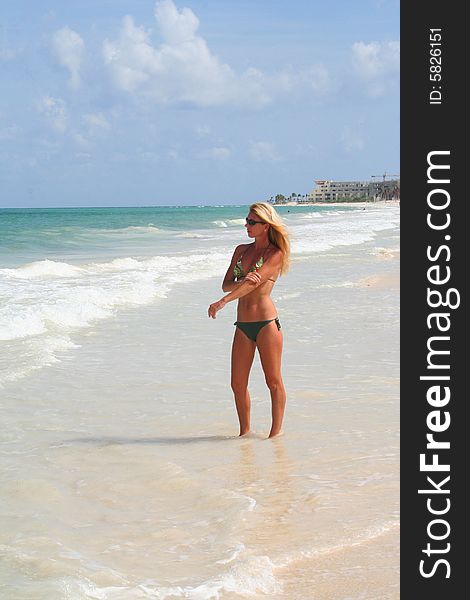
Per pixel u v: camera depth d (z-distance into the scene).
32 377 7.87
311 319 11.59
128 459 5.26
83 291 14.01
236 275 5.93
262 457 5.28
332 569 3.46
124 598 3.10
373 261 22.69
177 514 4.24
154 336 10.48
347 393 7.08
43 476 4.89
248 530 3.93
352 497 4.43
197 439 5.78
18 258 25.02
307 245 29.84
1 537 3.83
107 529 4.02
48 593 3.08
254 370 8.27
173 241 37.38
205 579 3.36
